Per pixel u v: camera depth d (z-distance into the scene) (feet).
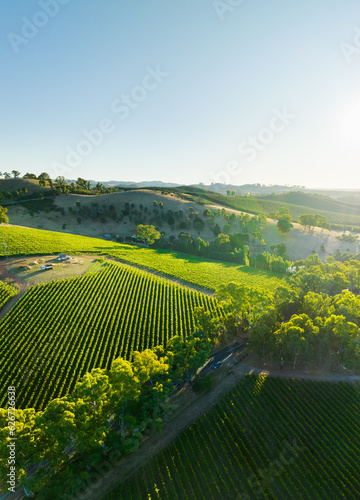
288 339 184.14
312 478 124.26
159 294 307.17
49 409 116.57
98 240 526.57
